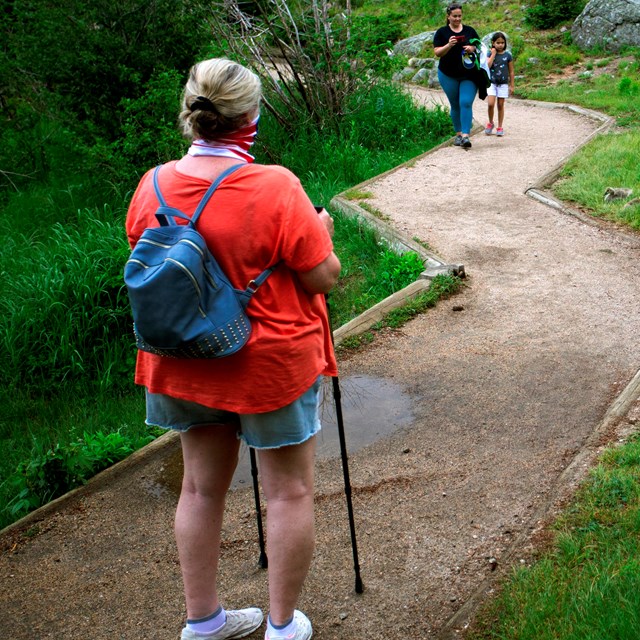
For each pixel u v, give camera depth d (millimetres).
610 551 2957
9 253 9422
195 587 2592
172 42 11758
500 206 8375
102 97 11617
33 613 3213
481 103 15953
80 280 7254
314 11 12469
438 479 3789
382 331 5680
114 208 11062
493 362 5012
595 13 19391
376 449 4180
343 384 5020
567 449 3895
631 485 3379
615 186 8445
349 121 12453
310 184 10531
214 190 2227
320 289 2332
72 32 11258
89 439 4629
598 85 16531
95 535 3762
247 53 12664
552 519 3273
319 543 3377
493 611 2781
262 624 2898
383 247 7461
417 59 20891
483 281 6375
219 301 2180
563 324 5449
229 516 3713
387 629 2826
